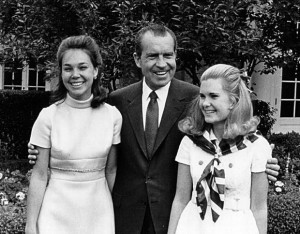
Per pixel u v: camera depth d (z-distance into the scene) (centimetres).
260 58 699
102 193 329
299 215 529
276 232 528
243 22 716
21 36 749
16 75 1038
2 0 748
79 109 327
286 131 959
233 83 295
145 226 333
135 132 334
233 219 293
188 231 301
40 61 743
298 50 772
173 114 334
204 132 306
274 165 297
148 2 659
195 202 303
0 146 851
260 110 852
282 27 748
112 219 332
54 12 722
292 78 964
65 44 323
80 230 320
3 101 891
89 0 655
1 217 483
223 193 294
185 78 867
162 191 330
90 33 662
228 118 296
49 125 321
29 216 321
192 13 663
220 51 673
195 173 302
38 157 322
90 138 324
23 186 624
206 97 297
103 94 332
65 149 318
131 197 334
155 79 333
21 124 894
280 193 595
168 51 330
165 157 331
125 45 639
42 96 902
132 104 342
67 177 322
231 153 298
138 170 333
